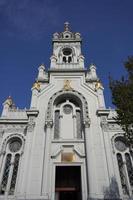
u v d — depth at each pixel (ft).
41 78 111.86
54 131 93.45
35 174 77.97
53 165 81.87
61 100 105.09
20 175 78.23
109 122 95.61
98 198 71.46
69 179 86.89
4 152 87.25
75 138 89.51
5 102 104.01
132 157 87.35
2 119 95.91
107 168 79.82
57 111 100.37
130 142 56.95
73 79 109.81
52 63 120.06
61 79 109.81
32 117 94.02
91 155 81.71
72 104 101.24
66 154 84.58
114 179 76.74
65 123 95.50
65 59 130.62
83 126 92.32
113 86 60.90
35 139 87.66
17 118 97.35
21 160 84.38
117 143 92.07
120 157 88.33
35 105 98.17
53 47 136.46
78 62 121.19
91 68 118.93
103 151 84.53
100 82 108.37
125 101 56.49
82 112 97.30
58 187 84.28
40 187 74.64
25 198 71.82
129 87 57.52
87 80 111.34
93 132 90.02
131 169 85.10
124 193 78.23
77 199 82.53
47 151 82.58
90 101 100.78
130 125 57.06
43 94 103.24
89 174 76.69
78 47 135.95
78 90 104.83
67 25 157.99
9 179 80.43
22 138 90.94
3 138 91.09
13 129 93.71
